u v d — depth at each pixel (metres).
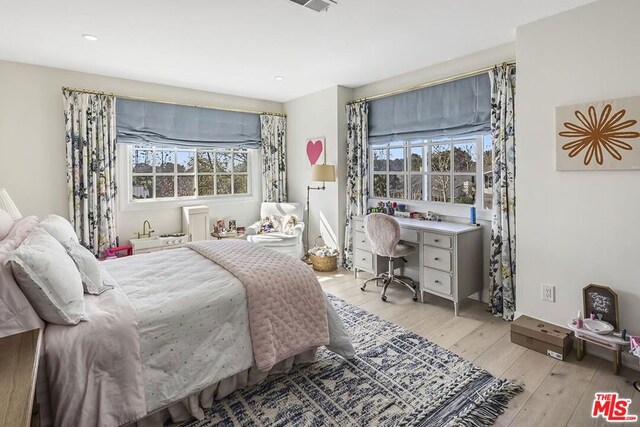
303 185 5.23
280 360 2.04
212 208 4.95
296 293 2.15
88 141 3.82
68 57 3.37
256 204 5.39
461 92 3.47
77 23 2.65
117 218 4.16
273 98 5.23
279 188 5.45
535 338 2.53
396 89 4.10
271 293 2.05
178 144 4.53
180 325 1.77
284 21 2.64
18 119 3.51
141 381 1.62
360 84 4.46
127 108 4.12
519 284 2.87
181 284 2.06
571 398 2.00
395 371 2.28
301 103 5.14
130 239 4.22
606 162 2.33
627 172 2.28
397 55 3.39
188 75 4.01
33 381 1.04
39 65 3.59
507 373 2.25
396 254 3.56
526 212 2.78
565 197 2.56
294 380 2.18
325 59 3.50
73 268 1.70
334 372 2.27
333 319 2.37
